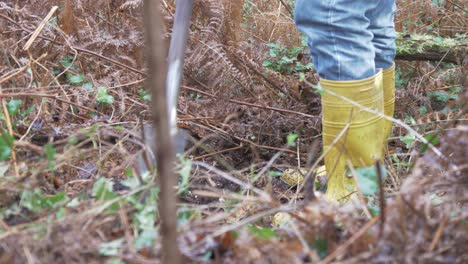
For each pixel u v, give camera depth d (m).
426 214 1.23
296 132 2.58
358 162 1.96
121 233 1.35
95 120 2.21
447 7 3.58
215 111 2.58
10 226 1.39
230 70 2.59
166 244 0.90
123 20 2.89
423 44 2.89
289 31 3.21
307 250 1.19
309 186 1.58
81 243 1.22
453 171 1.39
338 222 1.37
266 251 1.20
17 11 2.62
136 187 1.46
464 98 1.85
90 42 2.65
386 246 1.17
